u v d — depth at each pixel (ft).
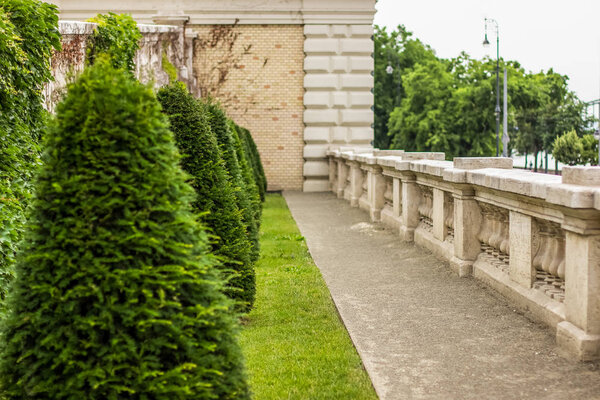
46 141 14.15
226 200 27.58
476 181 31.07
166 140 14.53
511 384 19.86
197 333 14.30
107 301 13.55
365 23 87.30
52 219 13.92
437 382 20.24
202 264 14.49
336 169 85.71
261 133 88.69
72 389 13.51
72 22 36.58
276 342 24.79
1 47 24.56
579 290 21.74
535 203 25.12
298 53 87.92
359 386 20.13
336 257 41.73
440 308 28.48
